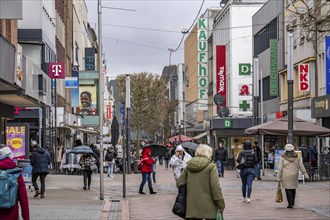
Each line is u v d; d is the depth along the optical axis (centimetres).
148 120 8000
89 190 2530
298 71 4141
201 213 948
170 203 1978
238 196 2158
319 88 3922
